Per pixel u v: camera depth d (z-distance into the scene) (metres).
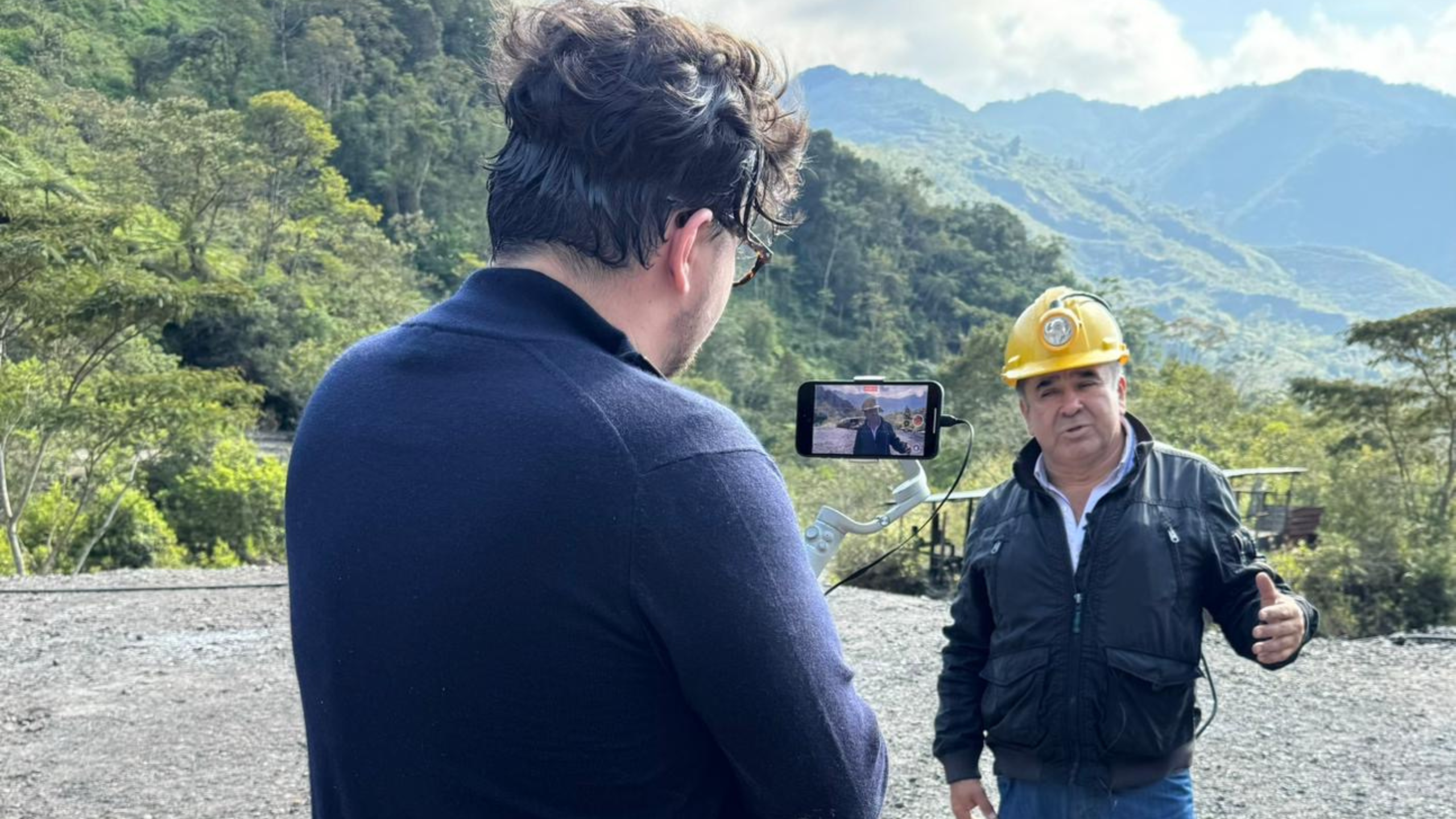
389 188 87.19
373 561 0.80
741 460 0.82
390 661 0.79
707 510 0.78
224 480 19.30
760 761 0.79
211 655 6.28
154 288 16.50
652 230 0.87
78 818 3.94
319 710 0.87
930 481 17.22
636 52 0.87
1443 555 8.72
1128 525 1.95
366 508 0.82
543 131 0.87
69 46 86.94
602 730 0.77
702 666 0.76
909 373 96.94
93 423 15.43
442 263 81.94
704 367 68.69
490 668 0.76
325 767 0.87
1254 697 5.37
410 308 56.94
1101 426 1.98
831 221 106.94
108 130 50.66
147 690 5.58
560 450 0.77
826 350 96.62
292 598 0.90
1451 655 6.23
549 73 0.87
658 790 0.80
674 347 0.96
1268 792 4.14
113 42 96.06
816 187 107.69
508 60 0.92
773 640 0.78
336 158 88.12
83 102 65.81
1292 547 10.48
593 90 0.85
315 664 0.86
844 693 0.84
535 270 0.89
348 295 53.16
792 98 1.00
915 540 8.84
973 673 2.19
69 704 5.35
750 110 0.92
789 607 0.80
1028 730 1.98
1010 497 2.15
